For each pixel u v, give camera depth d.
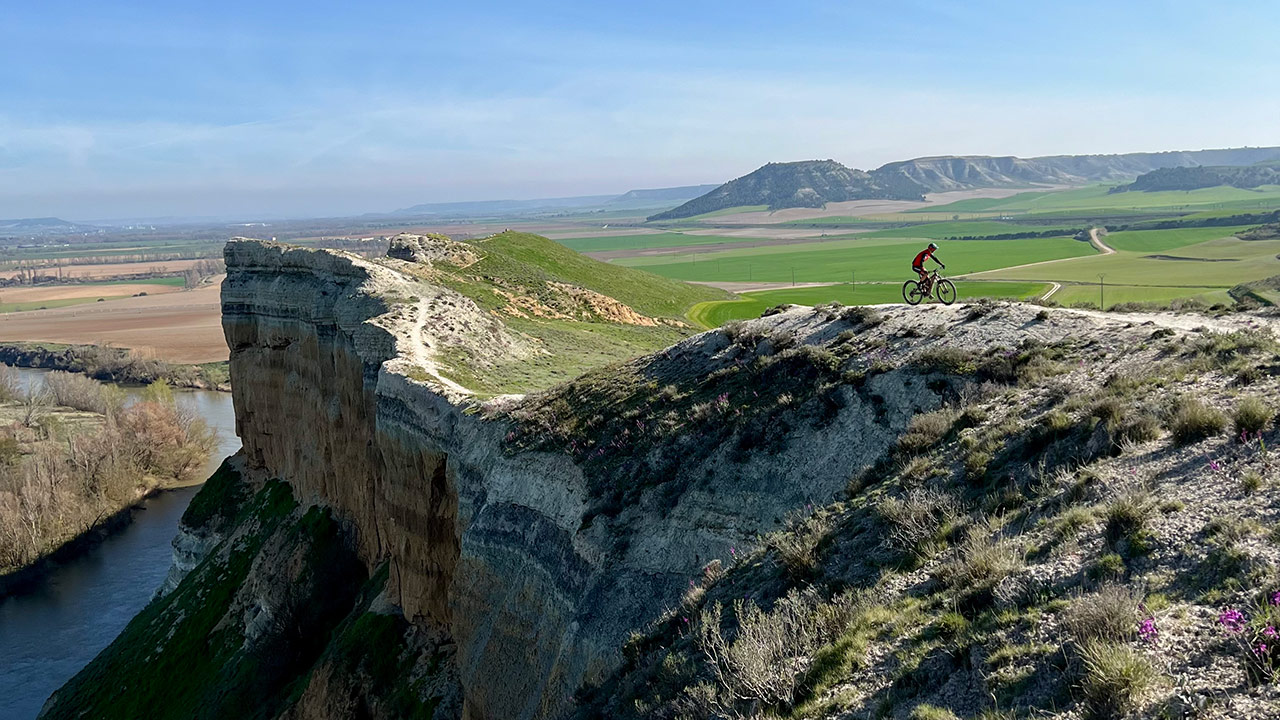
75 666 62.78
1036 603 13.05
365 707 39.56
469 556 34.91
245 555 60.22
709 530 26.67
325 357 58.81
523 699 30.28
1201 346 21.31
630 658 20.95
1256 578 11.33
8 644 66.12
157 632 57.78
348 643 42.00
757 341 34.88
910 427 23.95
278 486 65.25
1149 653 10.88
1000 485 18.14
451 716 35.53
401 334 51.91
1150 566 12.70
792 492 26.02
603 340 77.56
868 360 29.05
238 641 53.19
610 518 29.31
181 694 51.81
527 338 67.94
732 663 15.80
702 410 30.86
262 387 67.50
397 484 43.44
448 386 43.22
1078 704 10.63
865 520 19.48
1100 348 24.78
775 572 19.58
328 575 53.25
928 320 30.86
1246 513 12.82
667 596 26.09
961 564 14.95
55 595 74.62
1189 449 15.63
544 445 34.38
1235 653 10.34
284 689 47.50
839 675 13.88
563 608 29.27
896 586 15.94
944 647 13.13
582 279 117.00
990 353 26.72
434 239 103.94
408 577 41.97
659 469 29.78
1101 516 14.57
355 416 53.84
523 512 33.34
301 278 64.56
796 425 27.89
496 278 95.94
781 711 13.91
